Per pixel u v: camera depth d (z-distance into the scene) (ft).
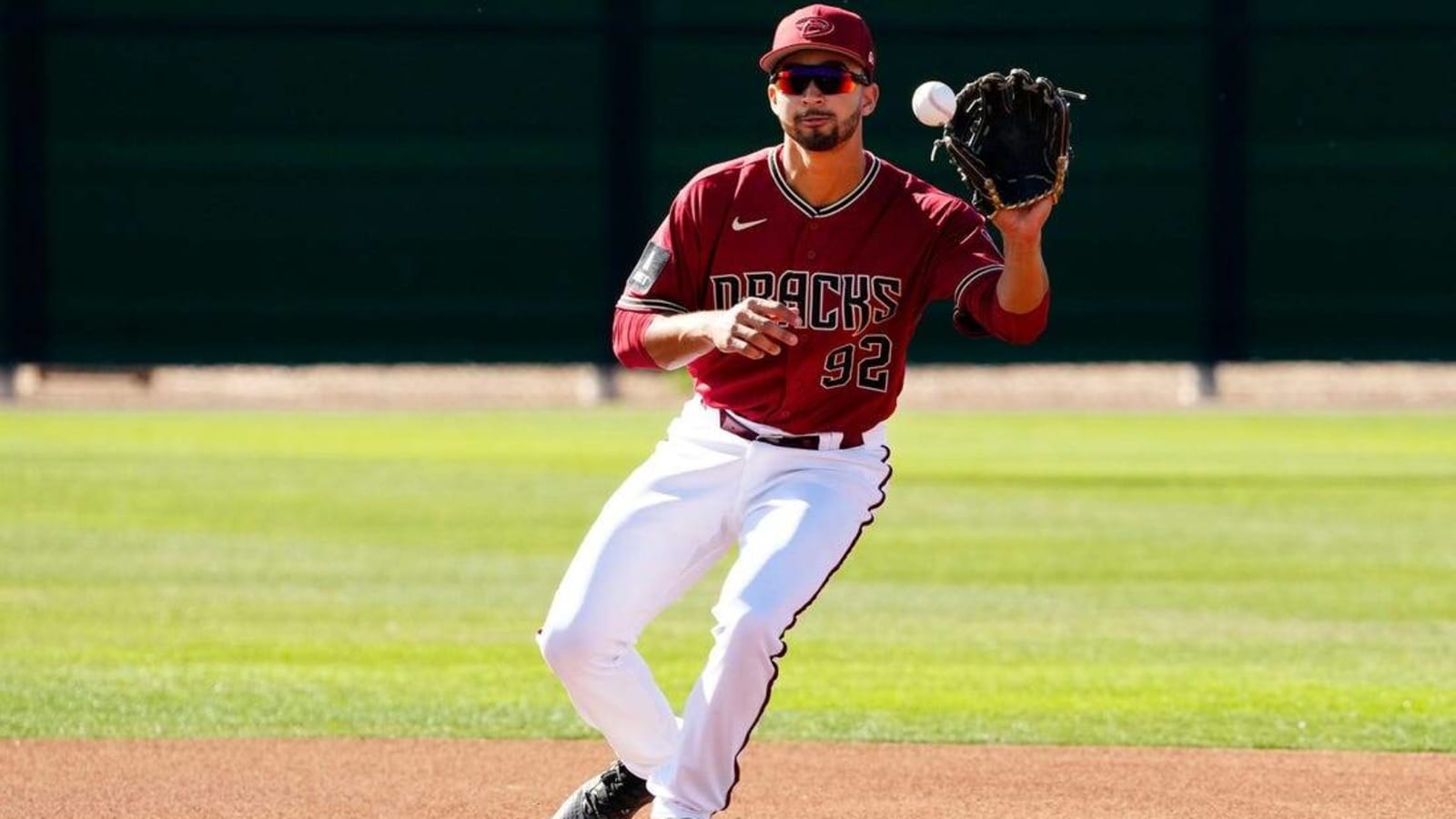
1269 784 70.49
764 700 50.65
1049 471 183.11
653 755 53.72
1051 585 121.90
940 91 49.37
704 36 261.44
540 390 270.67
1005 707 85.87
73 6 258.16
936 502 161.48
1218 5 260.01
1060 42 263.08
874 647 101.45
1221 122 261.24
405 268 264.72
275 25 260.01
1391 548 137.69
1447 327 266.36
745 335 48.16
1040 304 50.16
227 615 109.19
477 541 139.64
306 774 71.41
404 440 208.85
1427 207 265.54
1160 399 262.88
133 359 262.47
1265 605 114.73
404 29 261.24
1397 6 262.67
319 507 156.76
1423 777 71.72
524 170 264.11
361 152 263.08
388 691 88.38
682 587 54.65
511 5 261.85
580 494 165.27
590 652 52.16
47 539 139.03
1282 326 266.36
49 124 259.19
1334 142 264.93
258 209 263.08
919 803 67.56
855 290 53.16
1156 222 265.75
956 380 279.08
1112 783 70.85
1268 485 173.27
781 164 53.31
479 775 71.41
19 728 79.46
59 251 260.62
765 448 53.93
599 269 265.34
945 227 52.90
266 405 249.14
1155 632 105.91
